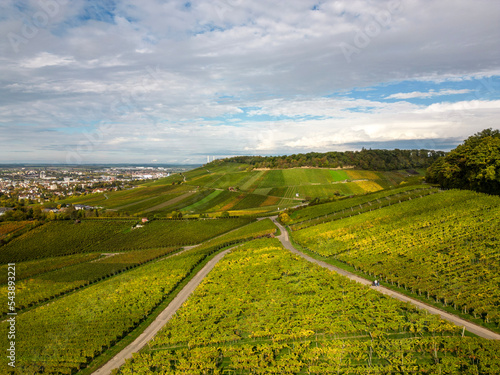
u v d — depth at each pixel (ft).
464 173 293.02
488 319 122.62
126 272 270.26
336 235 259.60
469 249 175.94
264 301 166.81
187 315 162.61
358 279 183.62
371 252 209.15
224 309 165.17
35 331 164.76
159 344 141.59
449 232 201.77
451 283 150.41
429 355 110.22
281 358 117.91
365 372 105.70
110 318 168.14
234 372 117.29
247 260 236.84
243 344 133.08
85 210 481.87
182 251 326.65
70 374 127.95
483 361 98.63
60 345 146.41
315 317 143.02
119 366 130.93
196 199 549.13
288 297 167.22
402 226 233.35
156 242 365.61
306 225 331.36
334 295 160.86
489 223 197.36
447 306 138.31
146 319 169.89
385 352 112.27
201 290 192.85
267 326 141.18
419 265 173.47
